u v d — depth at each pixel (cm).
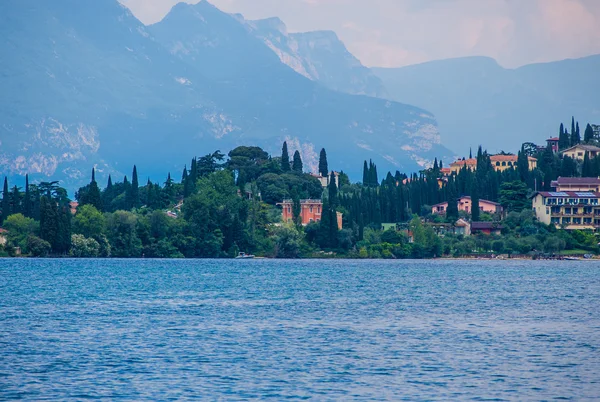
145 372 15538
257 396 13925
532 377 15350
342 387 14500
